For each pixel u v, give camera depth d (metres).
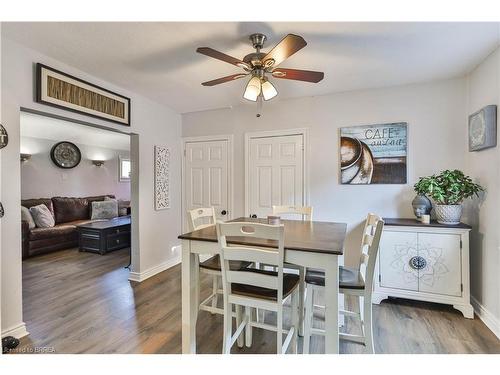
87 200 5.83
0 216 1.93
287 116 3.46
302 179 3.38
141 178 3.34
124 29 1.88
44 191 5.43
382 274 2.65
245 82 2.87
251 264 2.40
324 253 1.49
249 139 3.66
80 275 3.47
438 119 2.82
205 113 3.92
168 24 1.83
